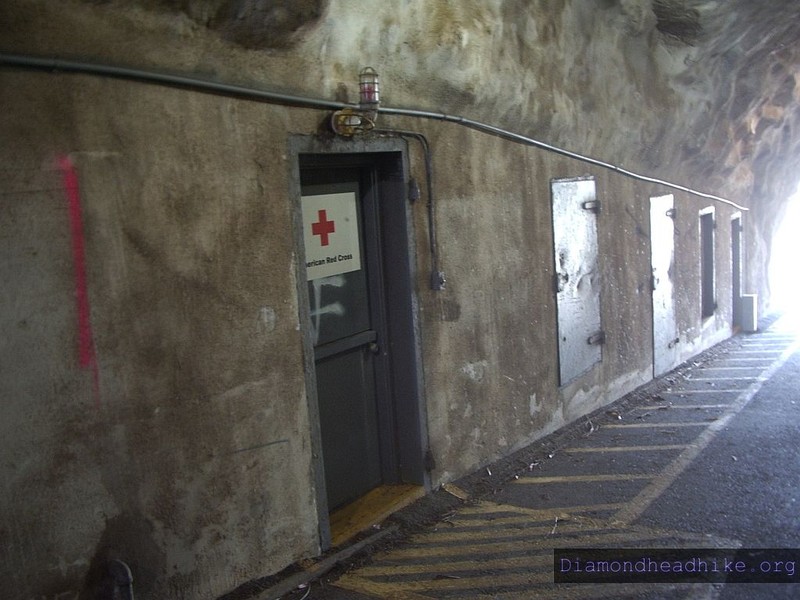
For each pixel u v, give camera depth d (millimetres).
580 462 5980
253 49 3678
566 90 6461
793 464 5777
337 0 3963
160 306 3367
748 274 13047
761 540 4484
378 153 4668
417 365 4934
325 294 4613
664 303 9133
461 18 4867
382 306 4938
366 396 4984
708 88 8938
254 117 3752
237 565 3758
